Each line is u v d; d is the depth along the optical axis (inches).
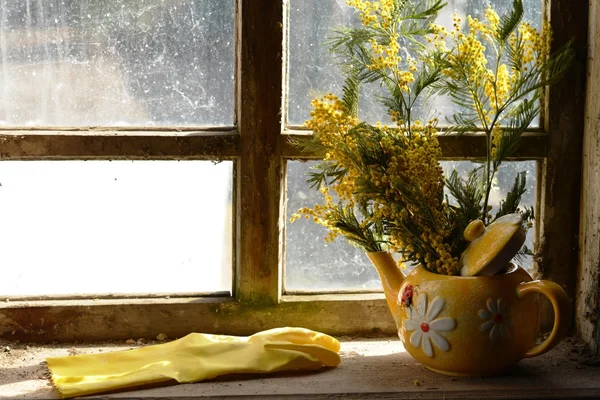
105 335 60.6
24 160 59.4
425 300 54.9
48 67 59.3
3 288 60.7
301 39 59.9
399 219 55.6
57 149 59.0
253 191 59.9
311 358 56.6
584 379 56.1
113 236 60.9
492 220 58.3
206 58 59.9
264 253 60.4
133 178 60.5
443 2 60.1
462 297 54.2
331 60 60.1
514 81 56.9
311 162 60.7
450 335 54.5
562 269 60.9
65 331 60.3
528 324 55.0
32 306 60.1
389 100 56.6
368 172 55.7
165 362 56.6
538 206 61.1
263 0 58.7
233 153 59.6
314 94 60.3
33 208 60.2
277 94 59.3
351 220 57.0
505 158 59.1
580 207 60.5
